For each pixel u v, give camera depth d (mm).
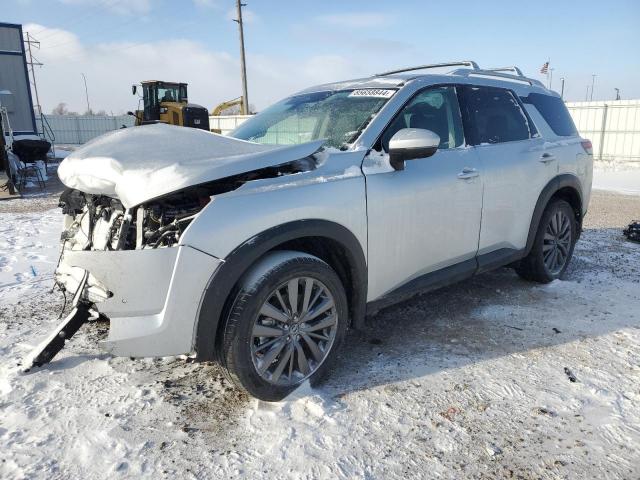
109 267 2365
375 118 3258
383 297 3215
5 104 18297
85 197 3104
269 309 2576
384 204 3072
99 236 2891
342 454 2293
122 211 2748
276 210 2590
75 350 3312
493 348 3348
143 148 2795
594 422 2520
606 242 6484
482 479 2146
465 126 3775
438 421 2539
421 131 2967
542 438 2404
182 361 3186
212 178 2430
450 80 3783
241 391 2820
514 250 4160
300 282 2713
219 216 2447
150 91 22406
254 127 3943
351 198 2898
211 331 2461
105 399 2742
